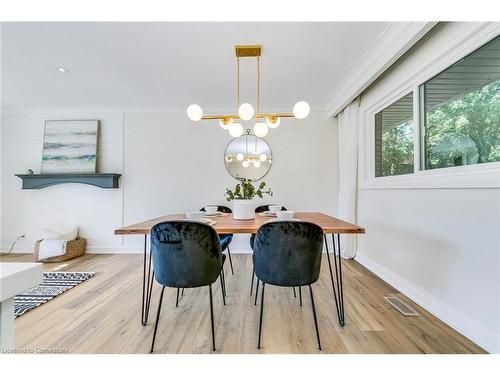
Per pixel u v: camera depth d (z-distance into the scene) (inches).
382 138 121.0
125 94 137.6
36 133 159.3
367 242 126.5
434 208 78.7
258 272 66.4
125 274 117.3
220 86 126.2
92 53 95.3
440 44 74.9
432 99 84.0
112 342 64.8
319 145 157.2
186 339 66.2
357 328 70.8
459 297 68.9
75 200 158.4
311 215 99.0
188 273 62.1
